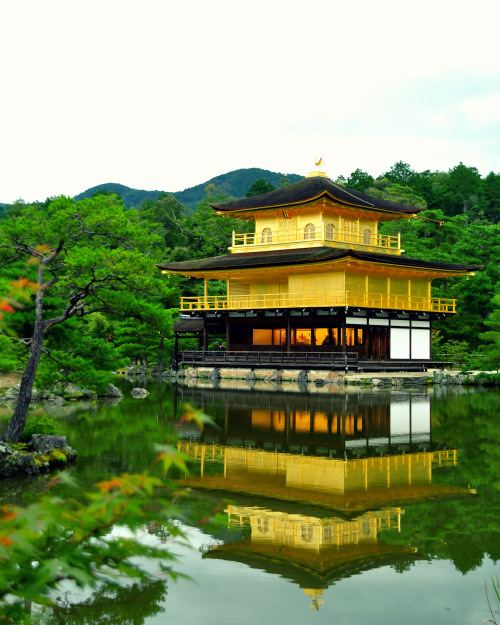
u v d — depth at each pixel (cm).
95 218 2328
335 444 2758
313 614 1117
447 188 15688
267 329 7100
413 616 1128
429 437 2938
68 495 1805
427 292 7069
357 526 1622
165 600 1175
